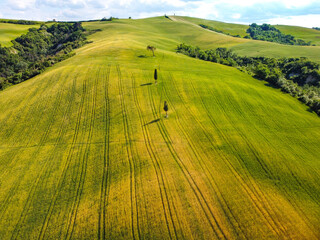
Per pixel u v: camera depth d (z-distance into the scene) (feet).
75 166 116.67
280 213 83.61
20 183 109.29
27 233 84.64
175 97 180.34
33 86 216.54
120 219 83.87
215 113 159.02
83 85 205.36
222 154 116.47
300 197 91.66
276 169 106.73
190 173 103.19
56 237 81.51
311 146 130.21
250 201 88.28
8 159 129.18
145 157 115.96
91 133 143.74
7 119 170.19
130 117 155.43
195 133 135.44
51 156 126.82
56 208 93.56
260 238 74.33
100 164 115.44
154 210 85.81
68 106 177.27
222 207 85.66
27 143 142.72
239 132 136.87
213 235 75.51
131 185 98.73
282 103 189.16
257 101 182.50
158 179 100.42
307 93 218.38
